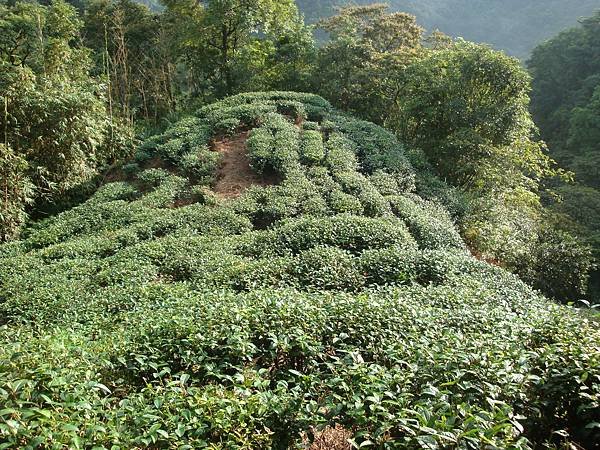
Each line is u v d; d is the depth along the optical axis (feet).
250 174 61.00
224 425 14.96
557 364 15.98
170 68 98.27
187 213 49.85
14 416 13.24
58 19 85.10
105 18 94.22
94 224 50.96
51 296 33.58
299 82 87.71
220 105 76.43
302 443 16.01
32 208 57.57
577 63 120.06
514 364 16.38
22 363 16.78
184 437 14.62
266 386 17.88
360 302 23.82
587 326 17.93
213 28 90.17
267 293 26.99
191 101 99.55
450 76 67.15
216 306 24.80
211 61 95.96
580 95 114.73
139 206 52.90
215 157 62.49
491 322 23.54
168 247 41.57
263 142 63.41
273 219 50.34
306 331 21.57
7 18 83.87
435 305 28.19
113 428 14.16
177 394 16.35
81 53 77.10
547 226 61.57
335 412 14.79
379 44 88.99
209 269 37.55
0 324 31.96
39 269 40.01
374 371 16.12
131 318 27.22
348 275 34.86
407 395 14.35
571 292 55.42
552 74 124.47
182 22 95.09
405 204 52.26
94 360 20.44
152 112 96.73
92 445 13.52
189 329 21.89
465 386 15.03
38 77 62.03
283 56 92.32
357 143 65.87
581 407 14.38
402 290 30.83
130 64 95.91
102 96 67.56
